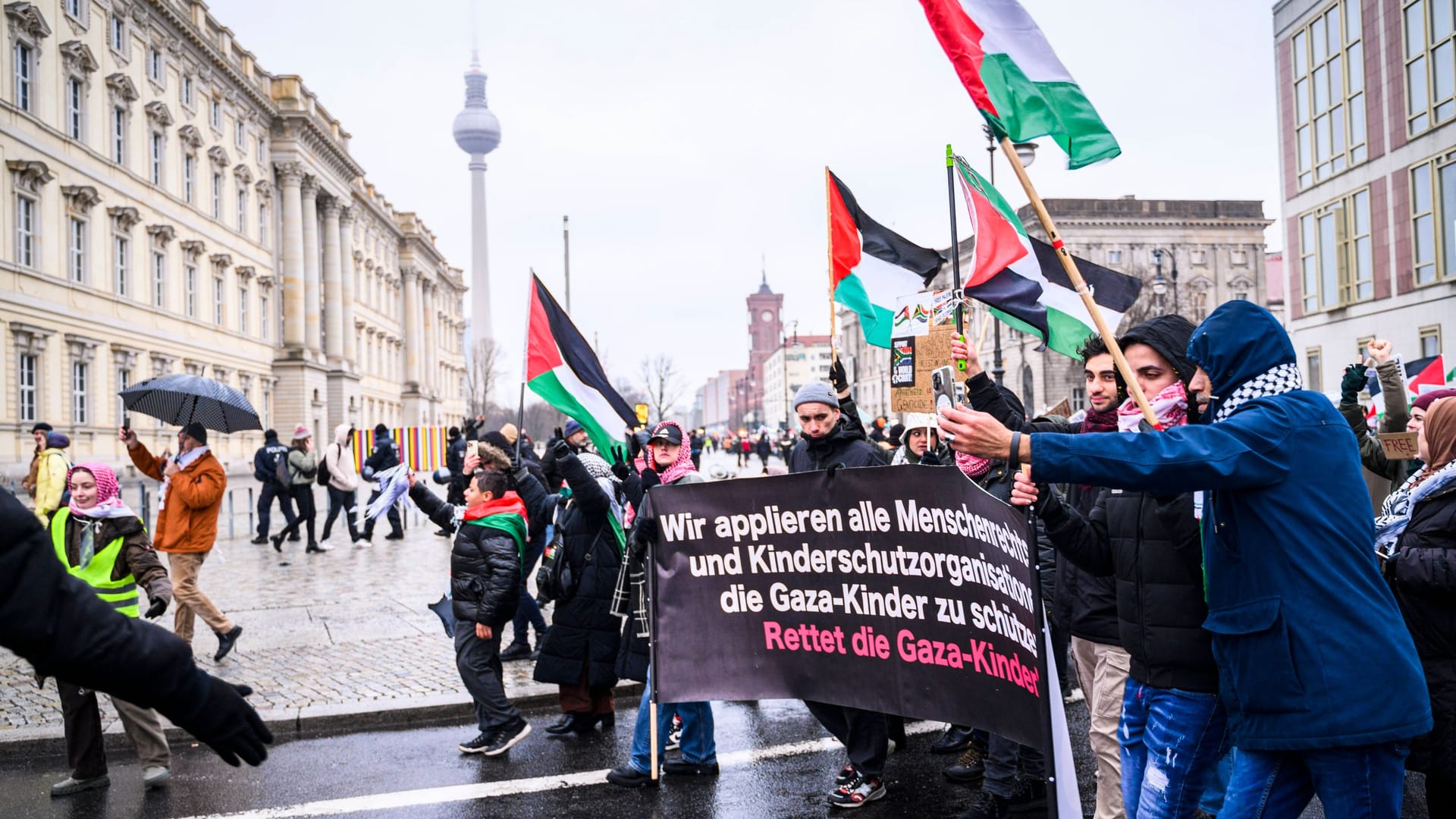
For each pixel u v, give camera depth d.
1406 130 28.70
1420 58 28.02
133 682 2.03
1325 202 32.84
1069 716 7.54
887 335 7.64
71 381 38.59
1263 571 3.12
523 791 5.96
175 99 48.62
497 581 6.50
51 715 7.42
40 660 1.98
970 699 4.51
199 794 5.96
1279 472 3.07
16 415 34.88
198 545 9.05
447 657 9.23
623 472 6.75
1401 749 3.09
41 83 36.78
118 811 5.68
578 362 7.53
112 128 42.31
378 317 87.62
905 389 5.18
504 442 7.14
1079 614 4.84
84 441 39.03
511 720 6.68
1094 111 4.18
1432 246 27.86
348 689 8.07
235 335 55.56
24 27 35.72
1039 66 4.16
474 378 123.31
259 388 59.38
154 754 6.09
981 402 4.99
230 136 55.81
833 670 5.14
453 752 6.78
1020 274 6.24
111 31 42.19
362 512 19.72
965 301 5.97
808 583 5.20
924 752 6.76
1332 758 3.06
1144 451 3.04
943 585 4.62
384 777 6.24
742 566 5.39
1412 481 4.77
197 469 9.01
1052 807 3.77
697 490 5.49
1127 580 4.00
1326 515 3.09
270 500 20.02
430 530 23.69
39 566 1.97
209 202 52.62
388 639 10.09
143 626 2.08
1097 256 70.38
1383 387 7.14
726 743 6.96
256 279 59.16
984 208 6.08
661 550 5.60
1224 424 3.11
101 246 41.03
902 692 4.85
